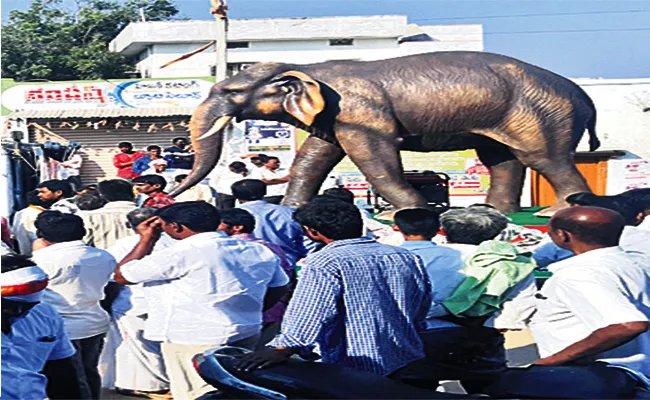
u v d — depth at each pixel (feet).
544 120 20.81
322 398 9.06
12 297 10.14
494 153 22.75
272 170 27.09
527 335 16.30
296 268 15.25
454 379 10.27
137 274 12.34
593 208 10.42
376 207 24.77
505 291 11.38
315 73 20.93
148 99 45.88
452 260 11.81
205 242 12.45
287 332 9.50
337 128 20.71
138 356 15.29
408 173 25.08
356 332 9.64
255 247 12.96
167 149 35.35
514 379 9.81
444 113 20.52
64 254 13.35
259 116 21.35
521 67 21.01
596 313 9.78
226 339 12.28
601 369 9.82
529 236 17.48
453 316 11.57
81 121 45.16
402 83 20.54
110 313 15.49
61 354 11.35
